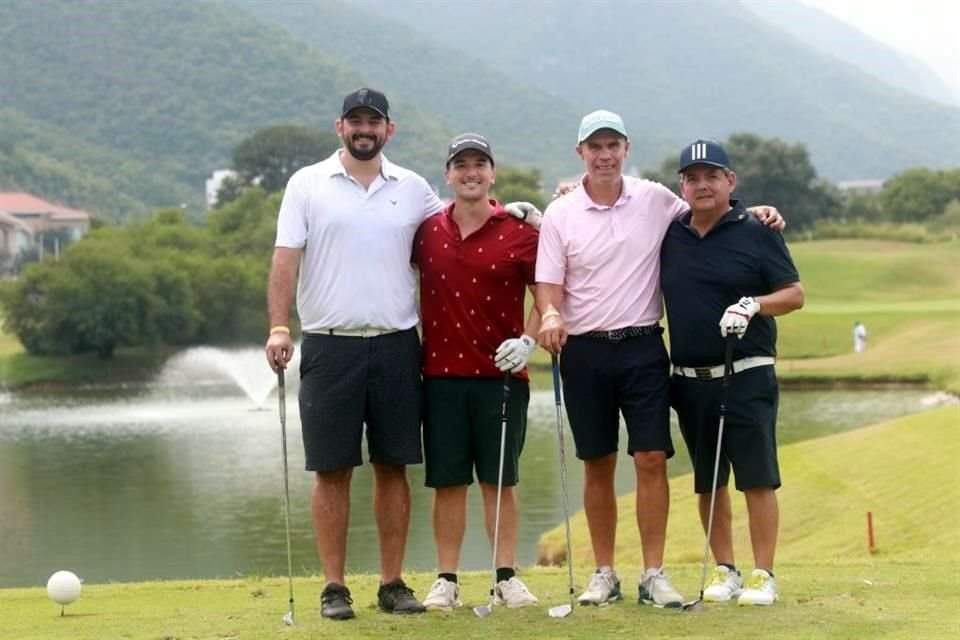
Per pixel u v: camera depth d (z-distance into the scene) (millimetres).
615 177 9125
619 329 9117
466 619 8719
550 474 34500
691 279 9117
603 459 9336
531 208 9312
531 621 8594
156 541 27734
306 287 9062
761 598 9078
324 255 8961
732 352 9039
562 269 9156
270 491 35000
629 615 8734
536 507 28922
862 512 21000
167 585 12328
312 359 9016
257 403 66938
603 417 9273
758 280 9102
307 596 10977
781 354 72125
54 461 43906
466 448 9297
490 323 9164
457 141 9117
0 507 33812
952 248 112625
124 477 39188
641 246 9164
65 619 10203
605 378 9172
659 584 9070
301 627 8672
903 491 21469
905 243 124562
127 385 85062
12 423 58250
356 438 9023
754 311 8805
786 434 44188
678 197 9438
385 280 8977
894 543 18750
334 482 9109
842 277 102562
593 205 9156
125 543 27641
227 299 100938
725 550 9484
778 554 19531
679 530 21078
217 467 40656
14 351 97562
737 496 22266
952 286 99562
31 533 29375
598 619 8617
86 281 93250
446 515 9352
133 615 10188
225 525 29562
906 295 97125
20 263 166500
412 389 9086
